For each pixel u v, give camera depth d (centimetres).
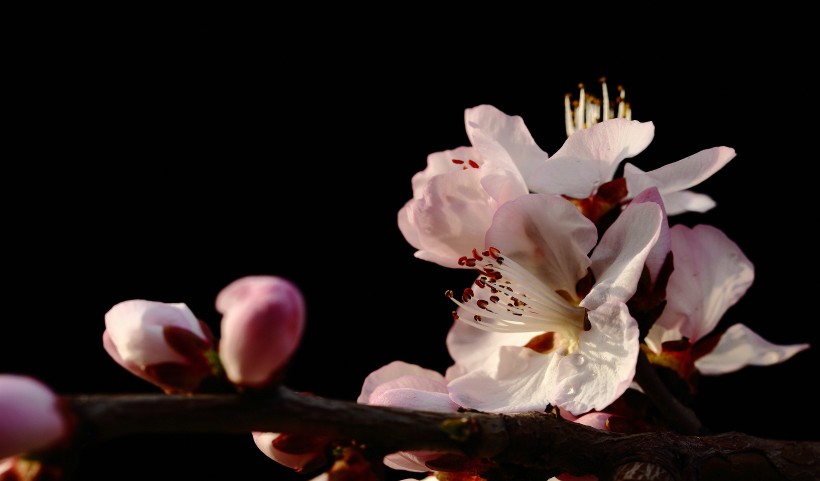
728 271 34
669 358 34
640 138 32
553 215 32
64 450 28
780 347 36
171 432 29
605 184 33
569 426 31
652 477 30
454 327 35
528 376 33
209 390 29
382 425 29
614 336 32
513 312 33
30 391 28
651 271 32
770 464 31
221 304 29
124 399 28
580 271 33
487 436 30
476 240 33
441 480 32
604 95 35
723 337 36
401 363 34
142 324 29
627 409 33
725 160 33
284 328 28
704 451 31
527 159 33
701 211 35
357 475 29
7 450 28
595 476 31
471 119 33
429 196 33
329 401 29
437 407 32
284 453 30
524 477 31
